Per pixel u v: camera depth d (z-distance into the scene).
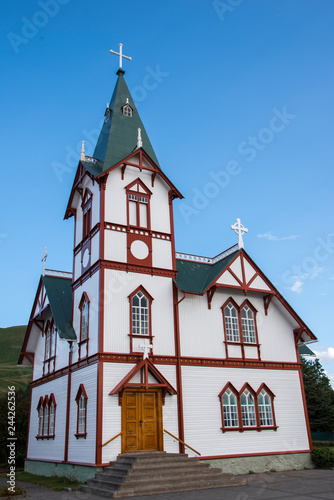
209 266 26.02
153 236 23.34
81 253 24.17
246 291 24.12
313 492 15.20
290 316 25.94
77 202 26.33
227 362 23.03
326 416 49.34
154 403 20.27
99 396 18.88
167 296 22.56
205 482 16.83
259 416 23.06
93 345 20.45
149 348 20.91
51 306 25.09
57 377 24.94
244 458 21.78
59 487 18.38
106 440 18.44
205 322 23.14
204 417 21.36
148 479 16.22
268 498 14.02
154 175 24.47
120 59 29.34
